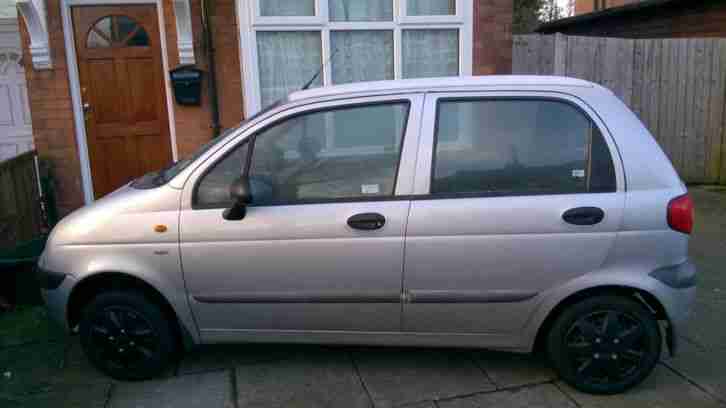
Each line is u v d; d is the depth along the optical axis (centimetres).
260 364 420
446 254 363
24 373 416
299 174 378
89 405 375
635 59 938
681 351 431
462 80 384
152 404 374
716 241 674
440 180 368
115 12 684
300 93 396
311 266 370
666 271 363
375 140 376
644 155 365
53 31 664
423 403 371
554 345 376
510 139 370
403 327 378
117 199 392
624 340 370
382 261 366
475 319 373
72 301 400
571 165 366
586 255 360
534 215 359
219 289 379
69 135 682
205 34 686
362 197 370
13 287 523
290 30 712
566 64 918
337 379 398
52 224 685
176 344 407
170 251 377
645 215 358
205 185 381
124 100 700
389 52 747
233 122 711
